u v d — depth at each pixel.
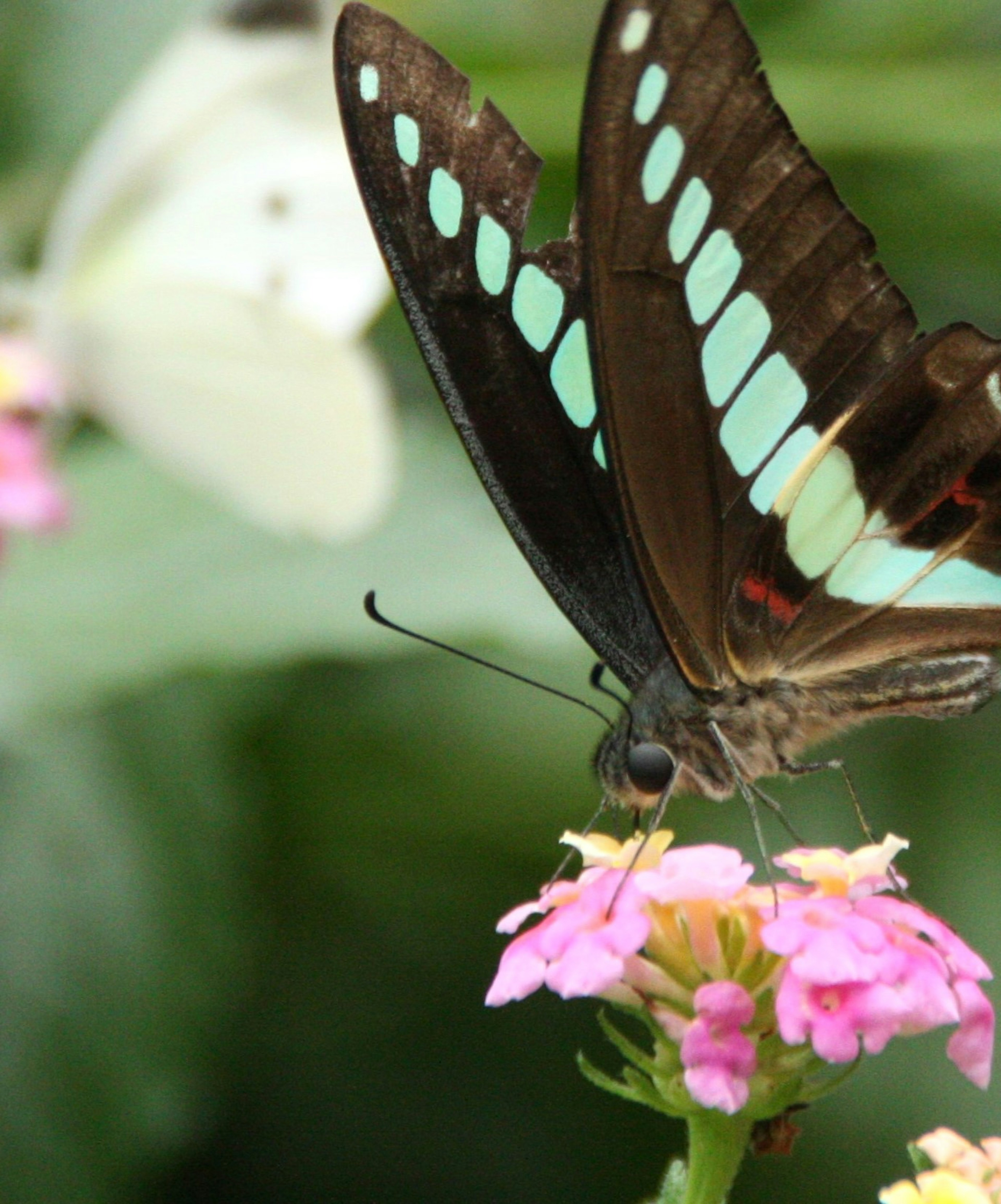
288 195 0.78
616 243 0.70
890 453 0.72
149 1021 0.76
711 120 0.71
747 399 0.71
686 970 0.70
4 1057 0.76
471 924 0.78
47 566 0.76
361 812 0.78
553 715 0.78
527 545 0.71
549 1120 0.77
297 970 0.77
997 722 0.77
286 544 0.77
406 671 0.78
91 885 0.76
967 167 0.77
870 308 0.72
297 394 0.77
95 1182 0.76
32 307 0.78
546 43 0.78
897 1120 0.76
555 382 0.71
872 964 0.69
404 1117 0.77
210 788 0.77
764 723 0.72
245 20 0.78
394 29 0.71
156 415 0.78
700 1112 0.70
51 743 0.76
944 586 0.72
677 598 0.71
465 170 0.71
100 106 0.79
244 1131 0.77
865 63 0.78
